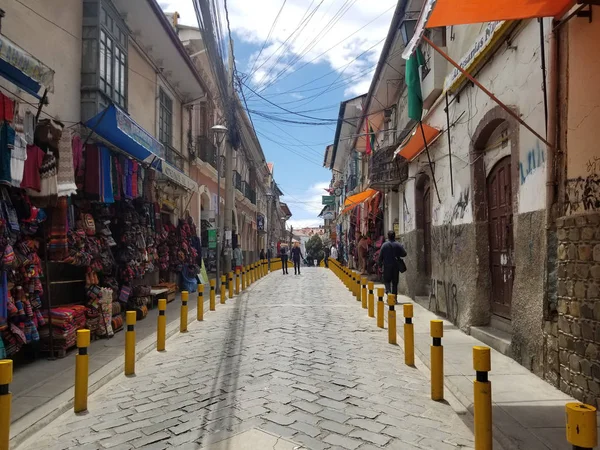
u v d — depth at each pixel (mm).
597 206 4809
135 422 4770
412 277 14164
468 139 8984
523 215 6539
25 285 6676
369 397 5383
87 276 8477
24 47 7547
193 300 14672
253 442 4148
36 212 6871
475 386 3812
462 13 5328
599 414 4602
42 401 5277
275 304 13500
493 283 8469
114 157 9211
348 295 15812
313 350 7633
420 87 10555
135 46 12445
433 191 11625
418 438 4281
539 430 4328
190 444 4172
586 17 5008
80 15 9367
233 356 7332
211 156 21062
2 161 5809
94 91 9312
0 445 3844
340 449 4023
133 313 6637
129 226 10211
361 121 23188
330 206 59812
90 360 7039
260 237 45969
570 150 5320
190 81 15992
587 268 4922
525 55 6531
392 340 8250
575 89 5223
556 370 5531
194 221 18781
